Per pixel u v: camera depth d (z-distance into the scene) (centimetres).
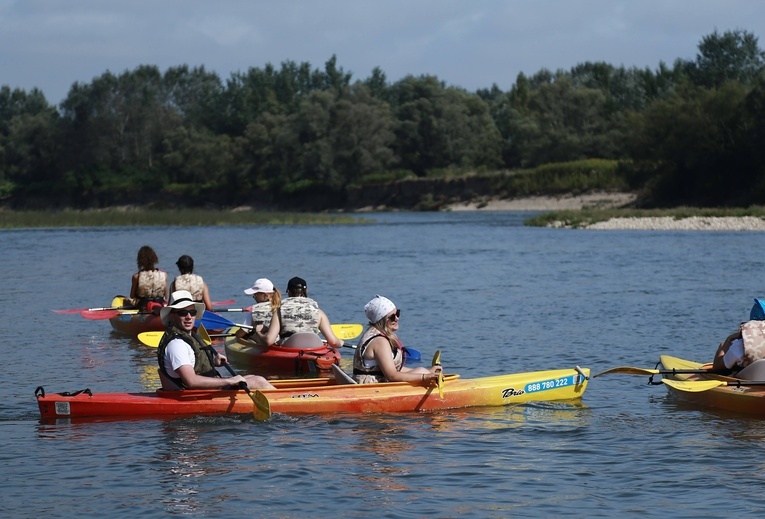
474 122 13338
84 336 1858
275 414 1146
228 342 1617
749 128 8362
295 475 897
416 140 13112
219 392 1150
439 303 2278
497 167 13225
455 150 13062
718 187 8644
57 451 986
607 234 5469
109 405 1134
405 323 1938
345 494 839
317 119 12744
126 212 8075
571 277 2919
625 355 1553
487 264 3472
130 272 3291
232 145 13512
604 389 1311
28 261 3797
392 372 1183
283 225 7631
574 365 1473
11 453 978
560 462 938
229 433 1062
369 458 955
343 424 1103
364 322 1998
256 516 785
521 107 14562
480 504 811
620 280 2800
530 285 2695
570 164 10588
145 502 821
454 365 1470
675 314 2033
